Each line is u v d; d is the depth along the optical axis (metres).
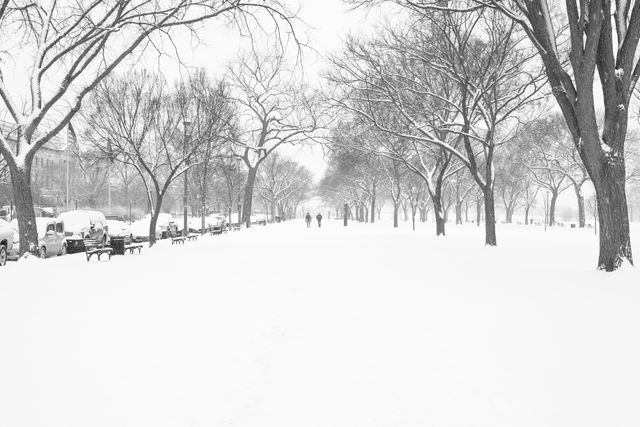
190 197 68.00
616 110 11.88
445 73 23.27
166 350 5.93
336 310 8.30
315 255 18.48
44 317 7.67
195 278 12.20
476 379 5.01
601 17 11.15
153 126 27.23
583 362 5.52
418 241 26.89
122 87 25.53
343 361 5.58
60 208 64.44
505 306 8.61
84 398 4.42
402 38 23.17
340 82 24.80
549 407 4.30
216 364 5.43
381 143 30.86
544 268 13.88
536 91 21.75
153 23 16.64
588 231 43.09
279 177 93.62
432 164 41.31
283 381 4.94
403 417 4.12
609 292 9.68
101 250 17.20
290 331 6.91
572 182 57.88
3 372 5.09
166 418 4.04
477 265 14.88
